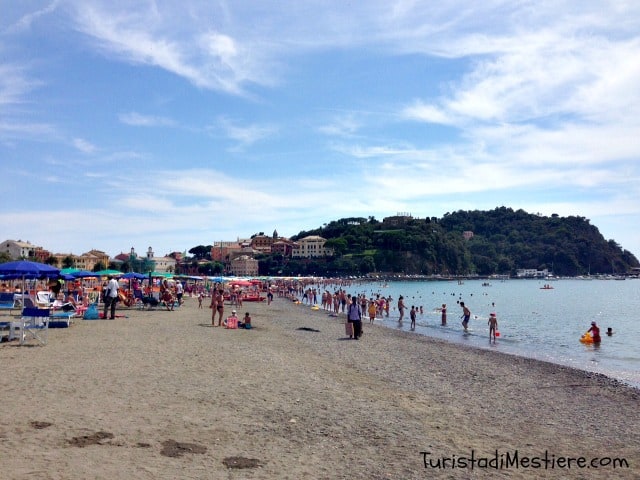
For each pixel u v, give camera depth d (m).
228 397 10.25
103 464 6.17
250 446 7.39
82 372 11.76
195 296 66.69
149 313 32.84
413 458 7.41
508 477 6.96
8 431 7.18
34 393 9.52
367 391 12.08
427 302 78.88
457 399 12.10
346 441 7.98
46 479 5.56
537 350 25.09
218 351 16.67
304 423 8.80
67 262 154.00
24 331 16.42
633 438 9.46
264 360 15.53
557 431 9.68
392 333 30.23
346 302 50.03
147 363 13.46
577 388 14.52
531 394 13.37
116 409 8.76
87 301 34.69
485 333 33.09
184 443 7.26
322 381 12.83
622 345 27.44
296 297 74.69
